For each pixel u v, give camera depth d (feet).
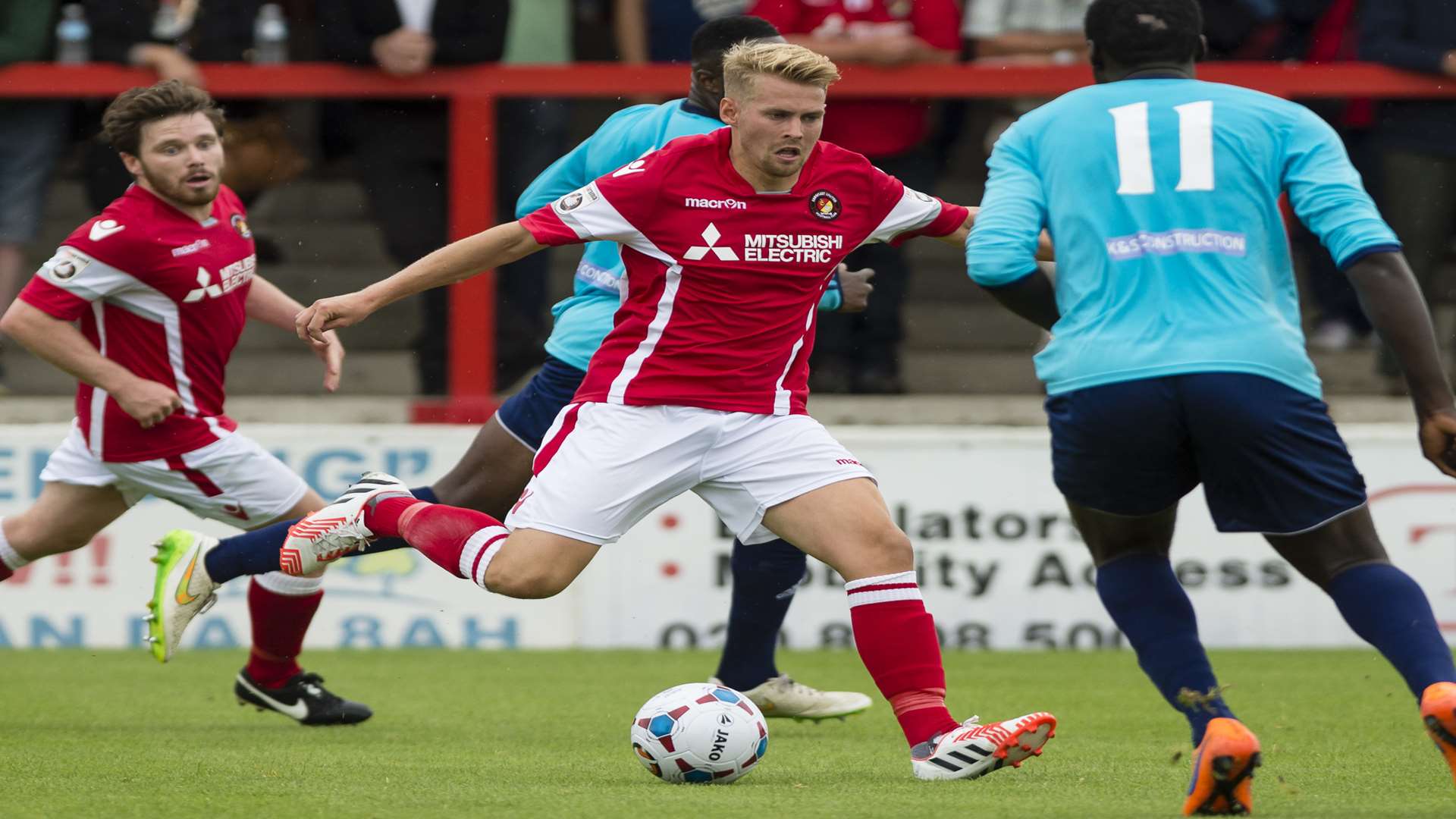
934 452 90.17
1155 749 55.11
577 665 83.66
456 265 45.57
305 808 40.96
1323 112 90.12
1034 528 90.02
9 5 89.92
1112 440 40.57
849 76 89.20
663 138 57.16
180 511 90.38
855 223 46.60
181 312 59.93
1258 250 41.27
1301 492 39.99
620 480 46.11
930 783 45.19
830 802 41.37
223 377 62.28
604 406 46.91
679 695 46.34
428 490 61.67
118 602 90.33
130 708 67.82
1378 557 40.40
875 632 45.52
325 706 62.03
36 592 90.38
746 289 45.91
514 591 46.50
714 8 92.07
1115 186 41.78
